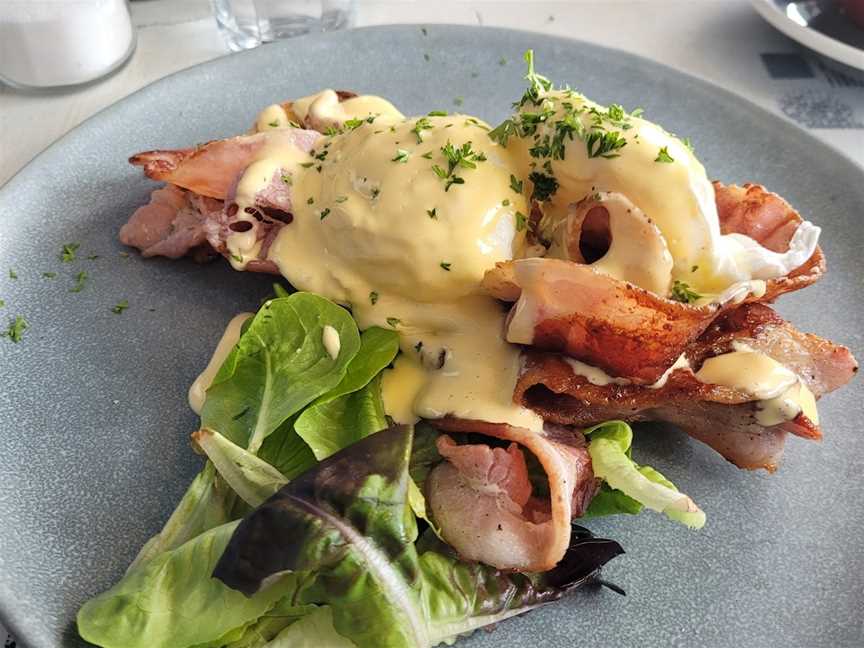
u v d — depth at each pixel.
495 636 0.16
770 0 0.32
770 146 0.26
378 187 0.19
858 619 0.17
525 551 0.16
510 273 0.18
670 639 0.16
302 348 0.18
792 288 0.20
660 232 0.18
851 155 0.29
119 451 0.18
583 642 0.16
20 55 0.27
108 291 0.21
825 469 0.19
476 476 0.17
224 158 0.21
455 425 0.18
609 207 0.17
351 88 0.27
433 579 0.16
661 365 0.18
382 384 0.19
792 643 0.16
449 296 0.19
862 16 0.31
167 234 0.22
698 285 0.18
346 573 0.15
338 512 0.15
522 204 0.19
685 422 0.19
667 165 0.18
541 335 0.18
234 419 0.18
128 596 0.15
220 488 0.17
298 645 0.15
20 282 0.21
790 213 0.21
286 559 0.15
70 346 0.20
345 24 0.32
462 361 0.18
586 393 0.18
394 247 0.18
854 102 0.31
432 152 0.19
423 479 0.18
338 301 0.19
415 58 0.28
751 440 0.18
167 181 0.21
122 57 0.30
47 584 0.16
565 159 0.18
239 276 0.22
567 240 0.18
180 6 0.33
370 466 0.15
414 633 0.15
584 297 0.17
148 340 0.20
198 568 0.15
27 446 0.18
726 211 0.21
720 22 0.34
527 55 0.19
